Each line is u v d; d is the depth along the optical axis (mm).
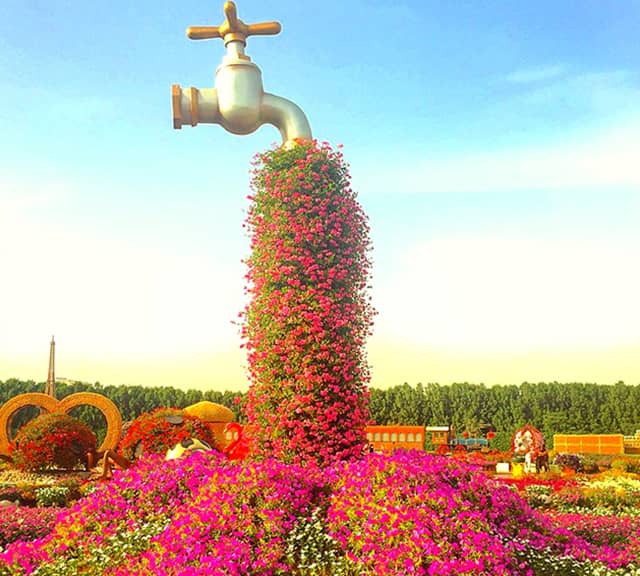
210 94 11094
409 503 6441
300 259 9875
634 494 13625
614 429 31062
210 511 6539
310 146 10461
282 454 9445
